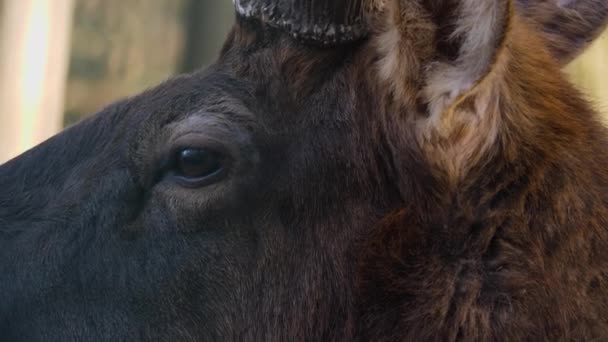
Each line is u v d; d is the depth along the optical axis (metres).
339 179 11.83
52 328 12.15
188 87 12.19
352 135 11.80
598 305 11.41
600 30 13.90
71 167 12.50
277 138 11.89
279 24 11.92
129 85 36.06
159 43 36.12
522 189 11.43
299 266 11.89
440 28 10.97
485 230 11.41
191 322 11.98
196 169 11.88
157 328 12.00
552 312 11.30
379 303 11.70
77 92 35.72
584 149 11.79
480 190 11.41
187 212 11.91
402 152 11.52
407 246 11.61
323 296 11.86
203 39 35.31
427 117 11.28
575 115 12.00
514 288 11.33
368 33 11.73
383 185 11.77
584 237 11.48
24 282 12.23
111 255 12.09
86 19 35.91
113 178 12.20
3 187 12.65
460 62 10.94
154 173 12.04
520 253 11.38
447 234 11.50
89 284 12.12
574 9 13.88
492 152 11.27
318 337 11.88
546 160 11.47
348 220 11.83
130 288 12.04
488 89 11.00
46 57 24.19
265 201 11.89
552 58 12.93
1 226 12.43
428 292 11.49
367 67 11.71
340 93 11.86
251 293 11.94
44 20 24.05
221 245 11.91
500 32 10.59
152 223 12.01
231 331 11.95
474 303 11.38
